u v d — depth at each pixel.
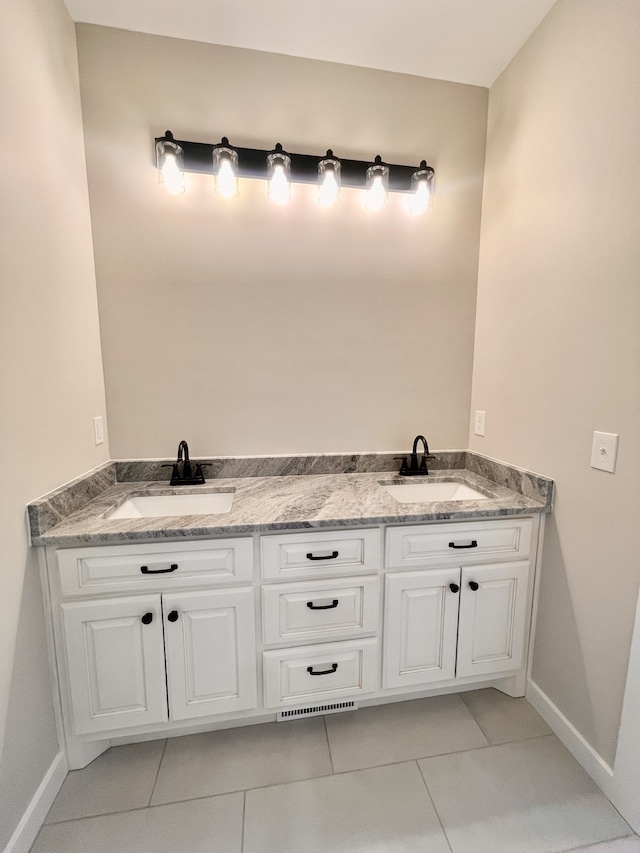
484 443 1.78
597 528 1.20
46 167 1.19
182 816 1.09
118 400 1.60
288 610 1.29
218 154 1.42
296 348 1.69
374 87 1.60
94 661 1.19
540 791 1.17
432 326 1.79
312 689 1.35
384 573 1.34
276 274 1.64
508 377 1.61
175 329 1.60
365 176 1.61
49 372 1.20
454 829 1.06
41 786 1.09
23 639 1.05
